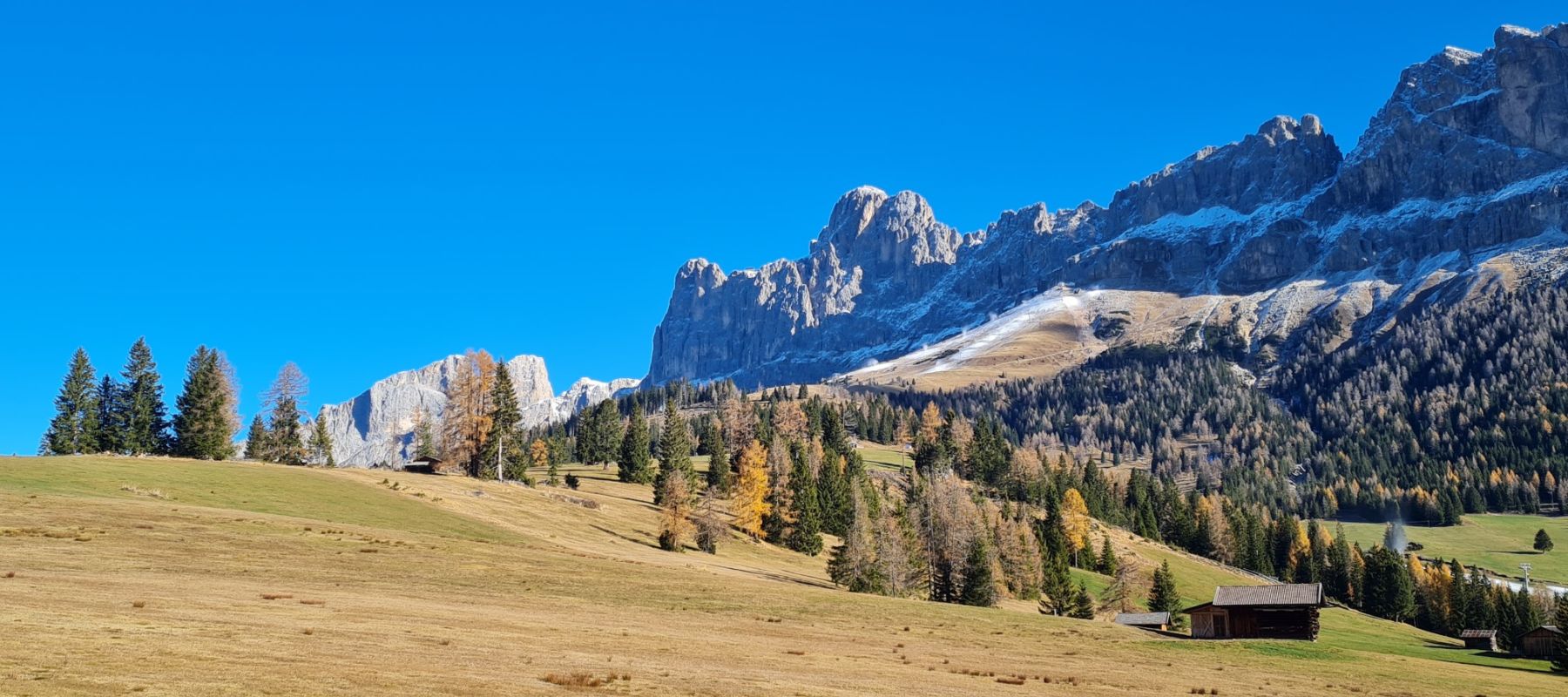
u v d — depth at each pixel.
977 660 55.09
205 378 142.50
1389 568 186.12
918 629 68.69
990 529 149.25
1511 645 123.88
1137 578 157.88
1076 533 183.88
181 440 140.88
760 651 48.59
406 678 30.56
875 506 166.62
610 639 46.91
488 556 78.44
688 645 47.72
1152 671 59.16
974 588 119.06
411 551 75.44
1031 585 146.00
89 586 45.16
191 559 59.47
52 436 139.75
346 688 28.03
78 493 82.56
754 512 146.88
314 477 113.44
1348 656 76.19
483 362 151.38
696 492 159.50
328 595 52.41
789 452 194.62
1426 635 153.75
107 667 27.72
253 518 79.75
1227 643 78.94
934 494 149.25
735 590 77.56
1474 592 173.38
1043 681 48.72
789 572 125.06
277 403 154.50
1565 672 86.38
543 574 72.69
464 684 30.47
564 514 126.88
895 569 119.56
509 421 152.88
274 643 34.84
